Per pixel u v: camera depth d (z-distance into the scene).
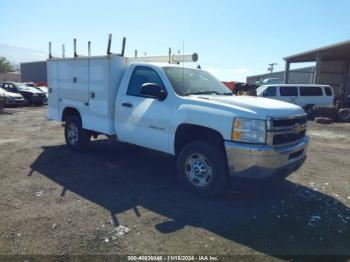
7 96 21.20
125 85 6.19
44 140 9.23
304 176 6.45
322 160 7.99
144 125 5.74
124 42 6.41
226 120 4.63
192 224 4.14
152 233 3.87
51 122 13.52
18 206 4.52
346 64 35.16
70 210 4.43
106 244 3.58
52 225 3.97
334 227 4.18
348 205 4.96
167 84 5.48
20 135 10.09
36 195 4.94
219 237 3.83
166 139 5.40
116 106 6.29
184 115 5.07
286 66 33.59
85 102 7.03
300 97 19.78
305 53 28.73
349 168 7.23
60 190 5.19
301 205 4.89
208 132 5.02
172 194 5.16
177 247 3.58
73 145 7.68
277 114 4.62
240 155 4.50
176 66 5.99
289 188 5.66
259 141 4.50
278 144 4.65
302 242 3.78
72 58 7.26
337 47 24.89
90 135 7.53
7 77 67.50
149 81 5.80
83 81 7.02
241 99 5.18
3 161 6.79
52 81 8.04
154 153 7.78
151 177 5.99
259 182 4.57
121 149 8.09
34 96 23.02
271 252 3.55
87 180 5.71
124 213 4.40
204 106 4.91
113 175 6.04
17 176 5.83
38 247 3.48
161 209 4.57
